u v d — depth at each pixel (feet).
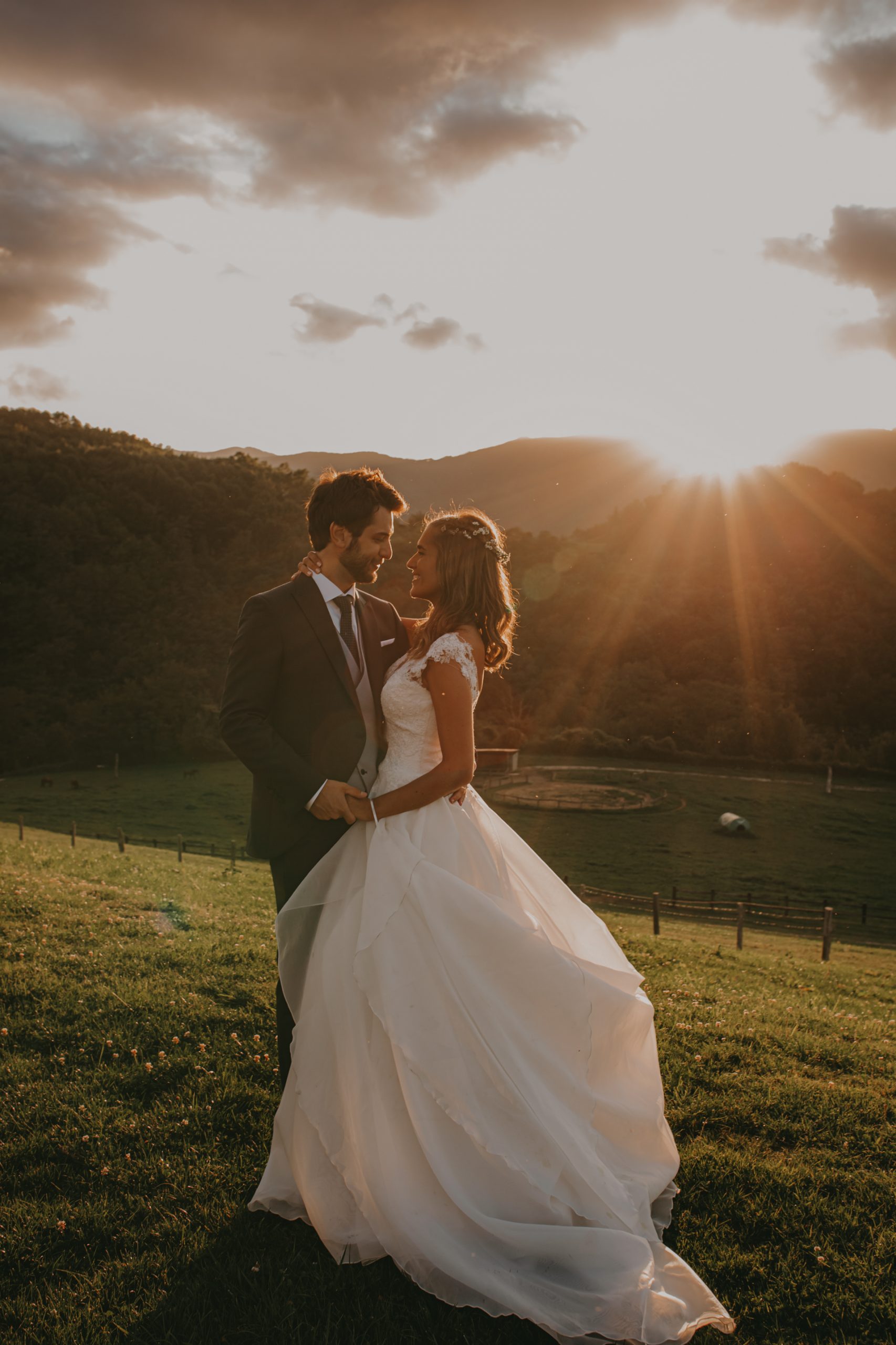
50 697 347.56
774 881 156.97
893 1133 13.43
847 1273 9.61
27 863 42.98
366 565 11.18
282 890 11.06
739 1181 11.50
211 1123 12.35
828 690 393.70
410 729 10.75
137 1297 9.00
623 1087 10.62
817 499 521.65
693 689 366.84
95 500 453.58
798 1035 19.58
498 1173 9.10
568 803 214.48
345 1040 9.59
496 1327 8.65
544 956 9.93
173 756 305.53
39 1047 15.15
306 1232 10.04
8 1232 9.91
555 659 412.16
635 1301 8.27
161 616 412.77
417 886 9.83
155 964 20.58
